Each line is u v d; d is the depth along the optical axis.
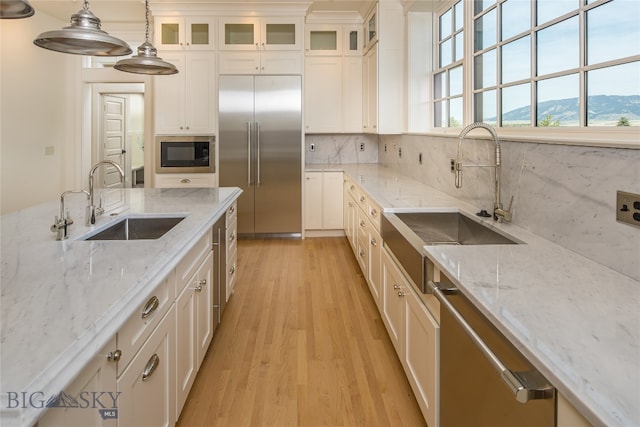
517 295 1.18
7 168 5.02
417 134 3.97
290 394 2.21
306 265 4.51
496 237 2.04
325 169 5.64
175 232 1.98
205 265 2.39
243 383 2.31
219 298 2.84
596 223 1.50
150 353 1.47
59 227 1.83
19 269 1.41
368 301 3.49
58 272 1.38
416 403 2.12
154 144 5.45
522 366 0.94
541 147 1.85
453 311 1.29
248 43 5.42
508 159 2.17
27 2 1.46
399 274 2.28
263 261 4.66
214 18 5.33
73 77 6.04
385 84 4.72
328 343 2.77
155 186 5.51
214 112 5.45
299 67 5.43
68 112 6.08
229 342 2.78
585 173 1.56
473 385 1.25
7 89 4.99
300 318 3.16
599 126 1.76
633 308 1.09
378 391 2.23
